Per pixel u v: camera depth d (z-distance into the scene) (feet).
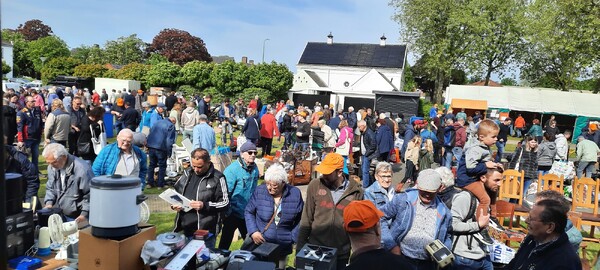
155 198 27.32
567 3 91.86
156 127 29.25
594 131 50.19
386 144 32.96
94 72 133.39
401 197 12.74
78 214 15.03
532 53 126.82
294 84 143.23
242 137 39.78
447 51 137.69
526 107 98.07
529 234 11.15
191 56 236.84
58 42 219.41
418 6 137.59
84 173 14.88
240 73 122.83
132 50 251.19
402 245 12.50
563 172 36.27
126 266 9.09
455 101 98.53
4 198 4.37
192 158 14.83
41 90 68.39
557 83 124.36
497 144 49.19
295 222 15.29
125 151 18.19
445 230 12.45
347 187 14.30
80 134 26.14
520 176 25.46
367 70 153.89
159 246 9.43
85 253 9.17
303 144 39.11
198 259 10.61
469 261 13.05
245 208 16.06
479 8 129.59
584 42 92.99
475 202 12.96
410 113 92.89
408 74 193.16
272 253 12.16
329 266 10.96
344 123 41.16
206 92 119.14
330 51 163.43
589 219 22.17
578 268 9.50
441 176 13.65
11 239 10.69
